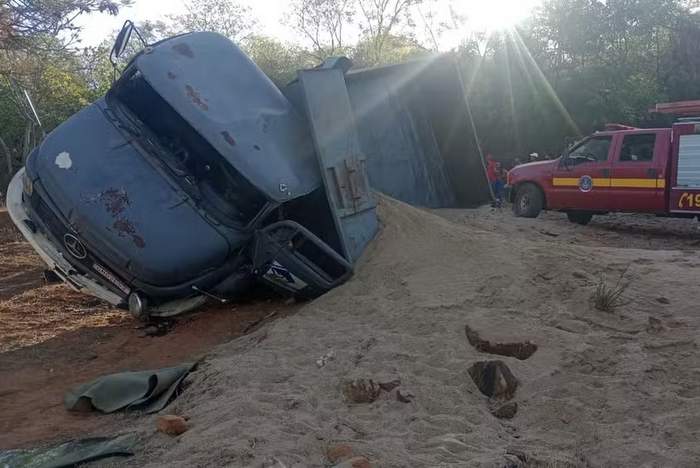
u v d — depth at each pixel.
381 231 8.48
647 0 28.92
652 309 6.59
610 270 7.77
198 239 7.25
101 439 4.83
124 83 7.98
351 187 8.11
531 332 5.88
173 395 5.66
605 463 4.16
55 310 8.86
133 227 7.17
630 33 29.62
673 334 5.93
